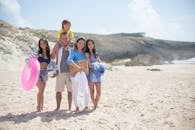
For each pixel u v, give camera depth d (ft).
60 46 28.96
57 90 29.17
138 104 31.91
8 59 73.61
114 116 27.32
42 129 23.90
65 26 29.17
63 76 28.91
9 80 50.14
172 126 24.41
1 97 35.91
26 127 24.38
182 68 109.29
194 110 29.14
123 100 34.24
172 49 186.91
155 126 24.45
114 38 167.94
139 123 25.27
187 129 23.70
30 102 33.40
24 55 78.48
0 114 28.17
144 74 71.82
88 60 29.58
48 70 28.73
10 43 80.02
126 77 60.90
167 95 37.11
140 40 178.81
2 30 84.12
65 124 25.00
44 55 28.89
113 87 45.16
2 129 23.90
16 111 29.32
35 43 85.30
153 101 33.35
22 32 88.22
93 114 27.96
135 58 138.10
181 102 32.68
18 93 38.47
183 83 49.98
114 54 149.89
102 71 30.19
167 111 28.84
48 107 31.07
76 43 29.25
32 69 27.91
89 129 23.84
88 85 30.12
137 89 42.75
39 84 28.73
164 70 95.96
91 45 29.81
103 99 35.12
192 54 183.52
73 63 28.32
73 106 31.60
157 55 167.22
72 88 28.84
